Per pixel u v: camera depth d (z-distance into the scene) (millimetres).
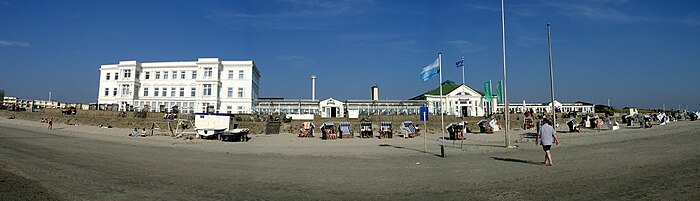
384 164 15422
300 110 64875
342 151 22031
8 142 22312
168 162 15578
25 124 48219
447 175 12125
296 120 51312
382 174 12562
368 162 16219
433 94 72375
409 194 9305
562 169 12781
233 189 9906
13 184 9562
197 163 15453
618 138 27938
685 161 13805
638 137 28312
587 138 28859
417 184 10617
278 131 44500
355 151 22000
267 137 38062
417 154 19766
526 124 46000
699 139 24297
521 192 9211
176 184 10445
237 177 11891
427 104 65938
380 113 63625
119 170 12812
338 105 64938
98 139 28969
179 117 53094
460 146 24531
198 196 8977
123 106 69875
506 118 23391
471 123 47031
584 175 11375
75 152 18391
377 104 65062
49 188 9352
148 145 25188
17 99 112062
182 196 8945
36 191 8953
